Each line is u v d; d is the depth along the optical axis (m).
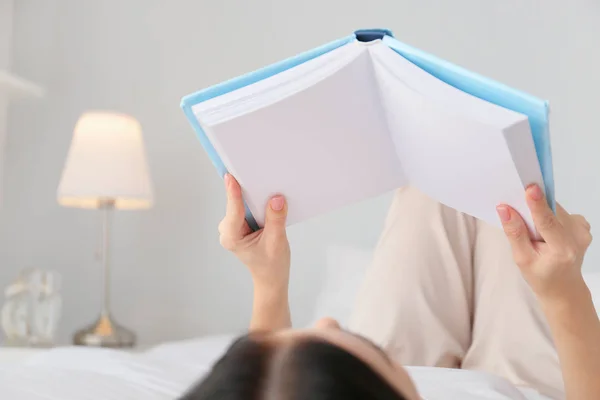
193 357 1.34
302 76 0.59
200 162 2.37
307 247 2.22
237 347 0.26
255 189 0.66
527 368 1.21
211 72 2.38
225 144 0.61
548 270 0.60
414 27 2.21
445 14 2.18
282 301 0.73
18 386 0.82
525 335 1.23
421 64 0.58
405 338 1.27
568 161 2.04
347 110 0.61
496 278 1.30
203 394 0.24
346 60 0.58
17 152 2.49
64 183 2.12
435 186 0.66
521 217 0.60
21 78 2.47
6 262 2.47
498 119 0.53
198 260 2.35
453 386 0.87
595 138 2.03
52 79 2.49
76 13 2.51
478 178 0.59
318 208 0.70
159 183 2.40
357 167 0.67
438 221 1.36
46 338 2.12
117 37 2.47
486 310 1.28
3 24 2.52
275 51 2.34
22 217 2.47
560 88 2.07
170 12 2.44
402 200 1.42
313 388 0.23
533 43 2.10
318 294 2.18
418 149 0.62
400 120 0.60
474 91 0.56
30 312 2.14
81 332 2.15
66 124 2.47
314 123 0.61
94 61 2.48
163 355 1.44
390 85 0.58
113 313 2.40
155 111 2.42
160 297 2.37
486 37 2.14
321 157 0.64
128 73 2.45
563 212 0.62
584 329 0.63
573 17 2.08
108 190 2.09
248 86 0.60
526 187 0.57
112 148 2.12
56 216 2.45
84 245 2.43
